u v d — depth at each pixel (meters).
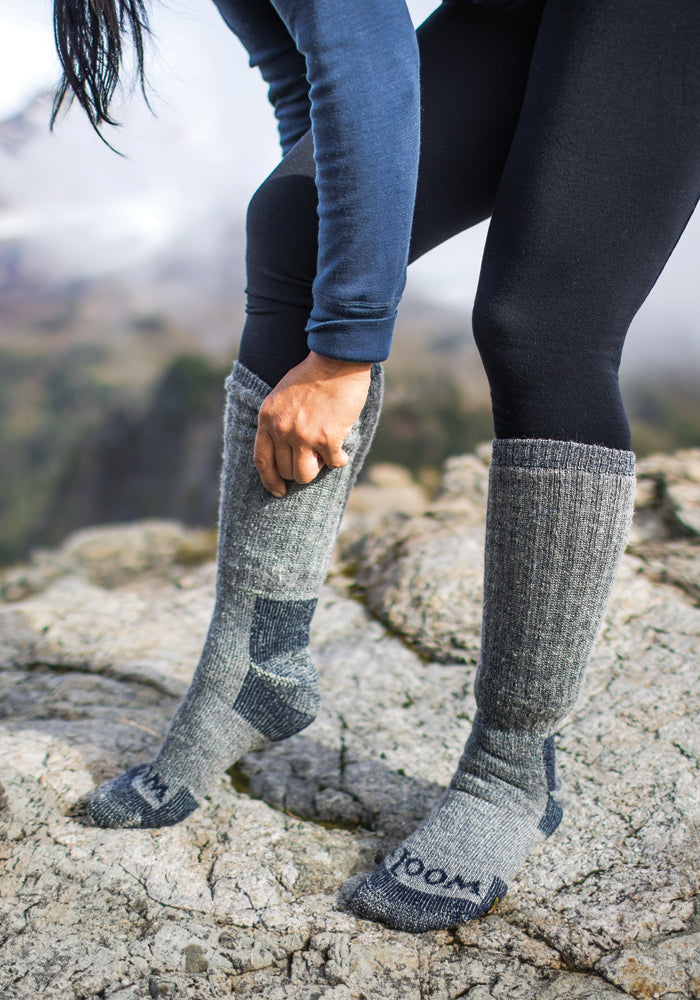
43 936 0.92
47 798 1.11
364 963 0.89
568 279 0.80
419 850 0.96
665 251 0.84
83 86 0.86
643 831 1.05
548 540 0.84
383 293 0.78
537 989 0.85
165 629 1.70
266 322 0.92
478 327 0.83
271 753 1.28
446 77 0.93
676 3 0.77
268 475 0.90
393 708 1.38
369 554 1.90
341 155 0.74
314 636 1.63
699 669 1.37
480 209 1.00
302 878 1.01
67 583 2.11
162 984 0.87
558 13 0.83
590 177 0.79
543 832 0.99
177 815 1.07
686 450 2.12
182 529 3.02
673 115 0.78
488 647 0.91
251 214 0.94
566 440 0.83
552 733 0.96
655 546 1.78
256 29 0.98
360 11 0.72
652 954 0.87
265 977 0.88
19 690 1.47
